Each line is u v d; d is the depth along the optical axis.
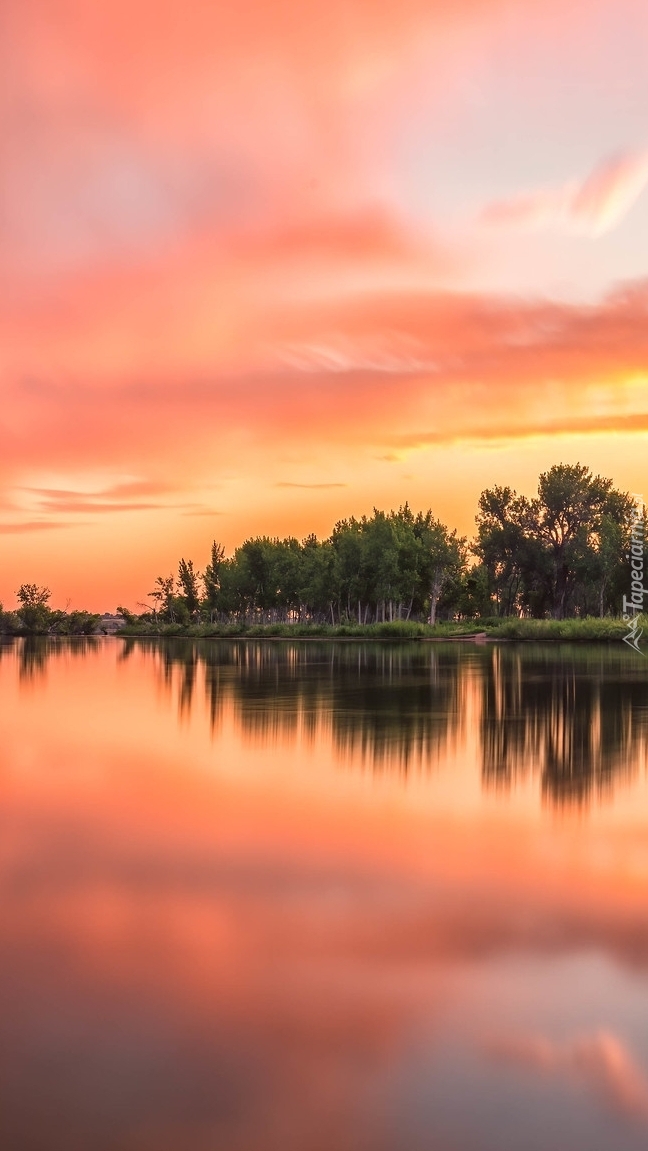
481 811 11.76
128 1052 5.45
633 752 16.28
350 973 6.58
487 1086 5.11
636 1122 4.79
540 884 8.70
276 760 15.80
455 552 112.19
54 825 11.18
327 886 8.64
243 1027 5.77
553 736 18.19
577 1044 5.56
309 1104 4.91
